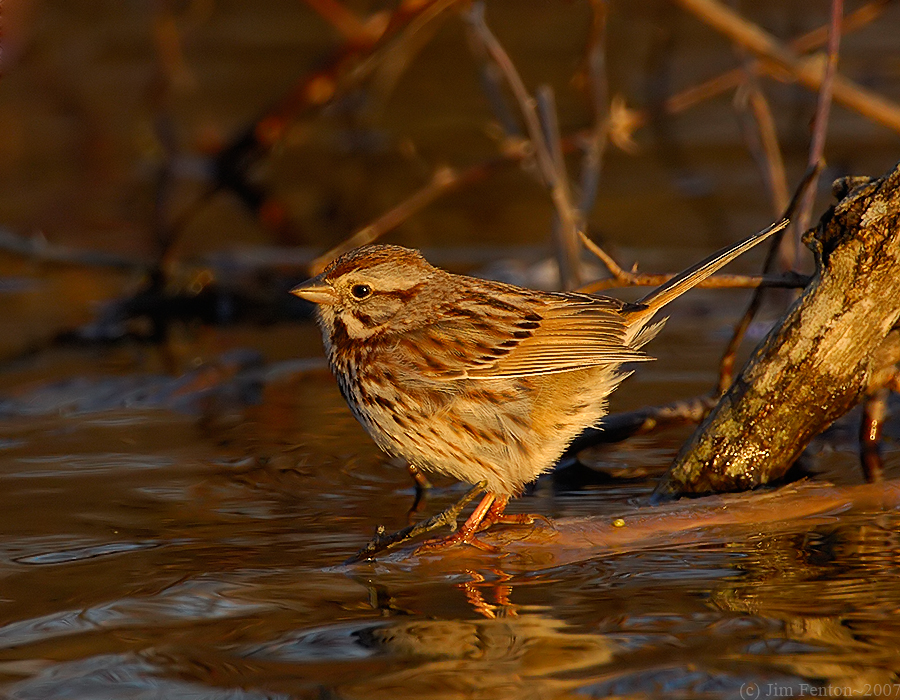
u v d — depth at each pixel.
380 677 6.11
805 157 20.70
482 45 15.90
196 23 21.89
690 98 15.41
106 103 25.30
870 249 8.45
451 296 9.61
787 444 9.11
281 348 14.66
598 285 10.20
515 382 9.27
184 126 22.56
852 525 8.42
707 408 10.91
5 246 18.12
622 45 25.47
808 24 22.45
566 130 21.23
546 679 6.04
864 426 10.10
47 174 22.70
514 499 9.38
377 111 23.59
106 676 6.16
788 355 8.88
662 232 18.00
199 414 11.92
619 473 9.99
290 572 7.70
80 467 10.10
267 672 6.20
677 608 6.91
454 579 7.57
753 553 7.90
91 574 7.64
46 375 13.39
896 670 6.02
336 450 10.63
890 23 24.05
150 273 16.80
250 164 18.52
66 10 25.55
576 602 7.08
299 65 25.56
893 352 9.27
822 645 6.33
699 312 15.49
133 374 13.38
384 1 22.92
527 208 20.41
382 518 8.88
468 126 23.27
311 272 14.66
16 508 9.00
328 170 22.55
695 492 9.20
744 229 17.95
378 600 7.20
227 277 17.02
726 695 5.80
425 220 19.78
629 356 9.13
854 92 13.77
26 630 6.76
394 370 9.38
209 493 9.41
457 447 9.31
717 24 13.74
